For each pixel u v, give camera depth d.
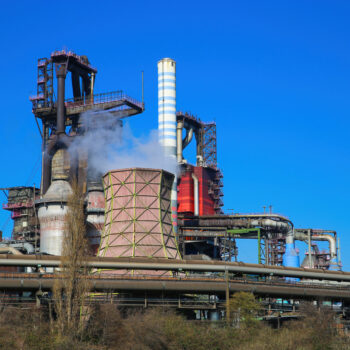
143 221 106.50
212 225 144.38
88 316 71.88
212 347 72.31
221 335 74.81
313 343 77.25
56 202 126.88
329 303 106.88
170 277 88.62
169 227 110.12
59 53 142.25
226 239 154.75
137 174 108.88
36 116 145.50
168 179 112.44
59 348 65.12
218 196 179.12
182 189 170.88
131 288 84.31
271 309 92.94
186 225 146.00
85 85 151.12
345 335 82.94
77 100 149.00
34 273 81.94
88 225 132.00
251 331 78.00
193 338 72.25
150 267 89.88
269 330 79.50
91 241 132.38
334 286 100.00
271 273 95.31
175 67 151.88
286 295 93.06
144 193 108.31
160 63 151.25
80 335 68.38
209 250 160.50
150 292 87.50
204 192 174.00
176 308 87.62
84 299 70.31
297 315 90.94
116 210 108.06
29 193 149.38
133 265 89.31
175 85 150.75
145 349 69.25
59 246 125.75
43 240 127.69
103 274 89.12
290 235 147.50
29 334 68.06
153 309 80.62
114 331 71.56
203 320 81.81
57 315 69.25
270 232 146.62
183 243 146.00
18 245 130.75
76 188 77.00
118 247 104.81
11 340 66.56
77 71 148.12
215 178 180.75
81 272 71.00
